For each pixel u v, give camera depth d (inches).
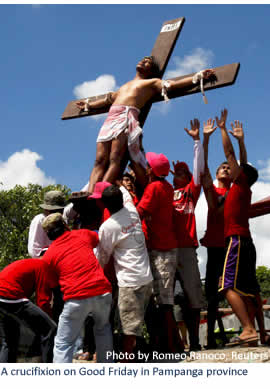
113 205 177.8
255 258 188.1
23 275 179.0
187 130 209.6
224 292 180.4
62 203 210.7
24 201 676.1
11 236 625.0
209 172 214.5
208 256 210.5
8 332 176.4
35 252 204.7
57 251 168.4
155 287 190.1
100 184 201.5
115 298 200.1
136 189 230.5
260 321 200.5
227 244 184.4
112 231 176.1
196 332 196.5
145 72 244.8
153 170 195.2
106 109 261.0
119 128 225.3
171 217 196.9
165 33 257.6
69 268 163.8
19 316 175.5
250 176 190.9
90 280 161.5
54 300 201.8
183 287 199.0
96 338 167.5
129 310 170.9
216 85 213.6
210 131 212.4
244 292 178.9
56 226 174.7
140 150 238.4
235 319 335.9
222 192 220.7
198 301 196.7
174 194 213.5
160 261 190.1
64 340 158.9
